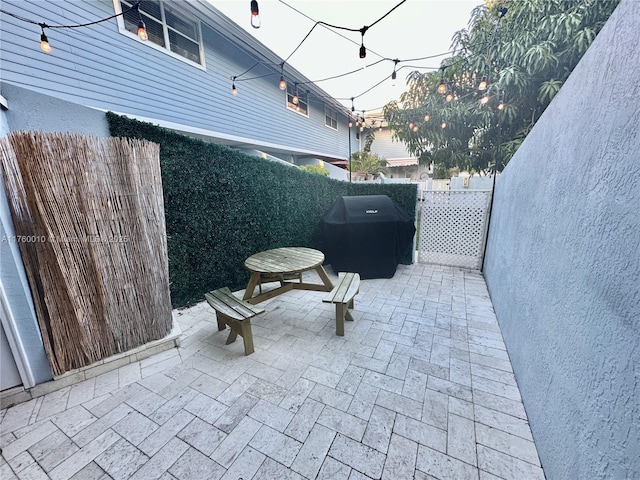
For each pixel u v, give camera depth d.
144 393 2.02
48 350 2.01
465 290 4.01
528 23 5.66
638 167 0.87
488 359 2.37
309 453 1.54
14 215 1.84
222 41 6.35
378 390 2.02
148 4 4.87
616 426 0.89
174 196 3.09
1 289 1.79
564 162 1.54
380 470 1.44
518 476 1.39
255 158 4.02
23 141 1.80
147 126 2.80
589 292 1.13
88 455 1.55
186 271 3.37
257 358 2.43
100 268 2.18
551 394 1.42
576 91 1.46
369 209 4.59
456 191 4.99
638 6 0.93
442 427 1.69
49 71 3.73
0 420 1.79
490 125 7.54
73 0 3.89
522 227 2.36
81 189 2.05
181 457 1.53
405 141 9.48
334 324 3.03
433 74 8.32
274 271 2.91
